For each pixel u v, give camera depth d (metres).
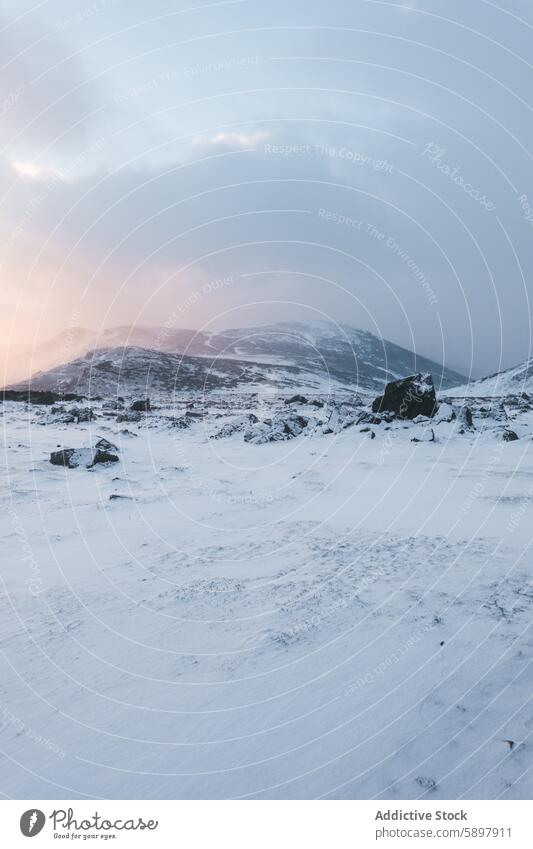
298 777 2.76
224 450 17.02
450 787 2.66
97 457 13.75
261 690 3.52
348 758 2.86
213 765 2.86
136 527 7.98
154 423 24.27
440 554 6.09
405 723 3.11
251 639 4.24
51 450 16.11
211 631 4.42
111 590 5.41
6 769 2.92
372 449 15.83
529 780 2.68
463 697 3.32
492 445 15.43
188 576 5.77
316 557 6.26
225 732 3.12
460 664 3.69
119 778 2.82
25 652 4.16
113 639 4.34
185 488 11.06
